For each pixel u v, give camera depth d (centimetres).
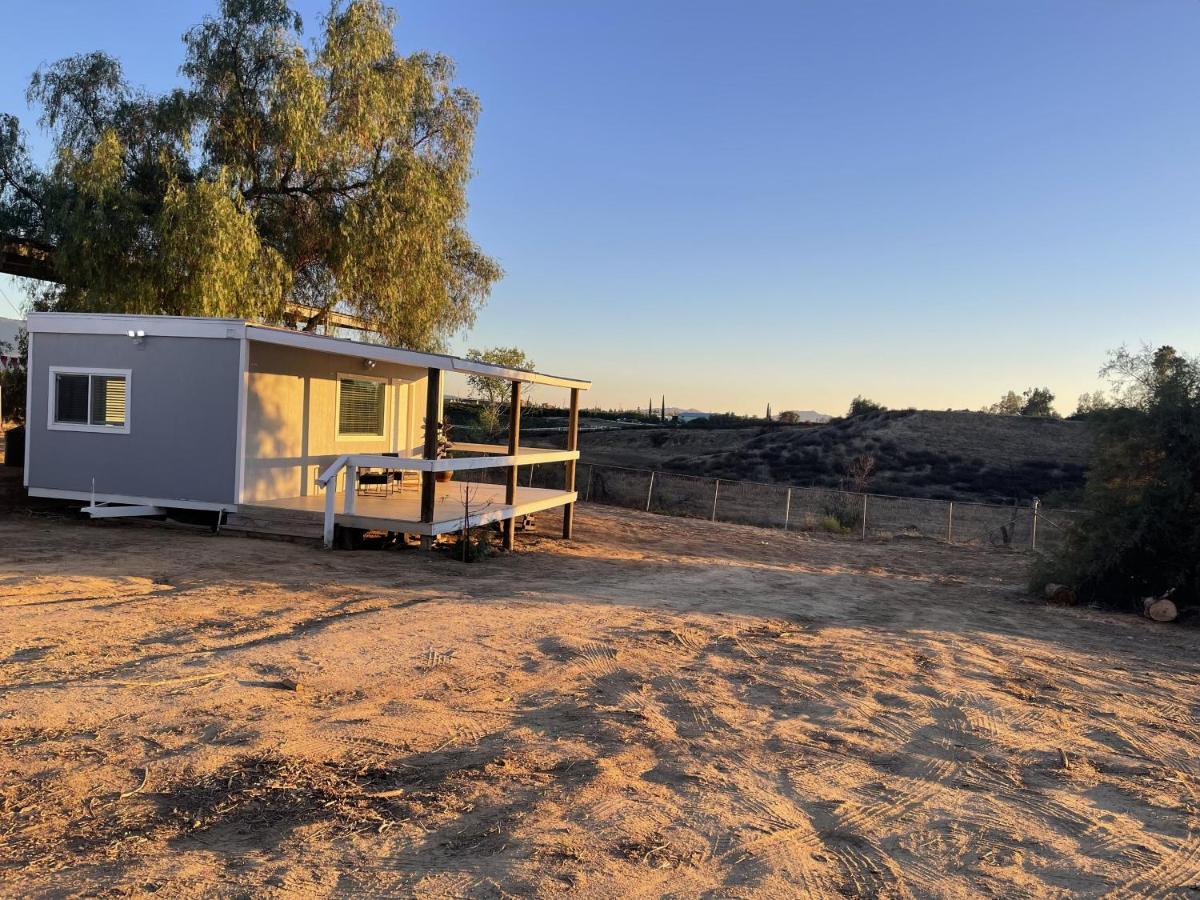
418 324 1828
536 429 5419
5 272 1764
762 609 971
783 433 4994
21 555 940
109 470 1277
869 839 375
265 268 1568
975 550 1933
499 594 927
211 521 1267
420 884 308
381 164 1780
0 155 1620
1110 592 1209
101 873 302
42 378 1299
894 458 4078
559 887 312
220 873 307
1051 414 6009
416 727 482
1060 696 661
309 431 1394
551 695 564
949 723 566
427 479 1170
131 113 1611
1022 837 386
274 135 1639
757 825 382
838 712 574
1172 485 1155
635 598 977
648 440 5353
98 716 462
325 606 787
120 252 1505
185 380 1238
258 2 1652
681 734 504
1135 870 356
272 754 425
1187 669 813
